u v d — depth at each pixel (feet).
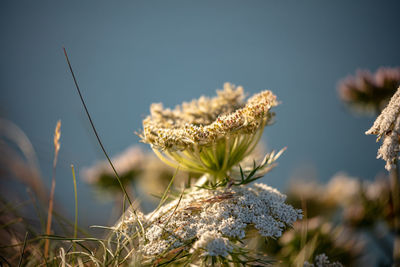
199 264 6.38
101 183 14.89
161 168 15.38
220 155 7.82
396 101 5.47
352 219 11.66
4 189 9.16
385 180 12.16
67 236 7.75
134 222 6.63
